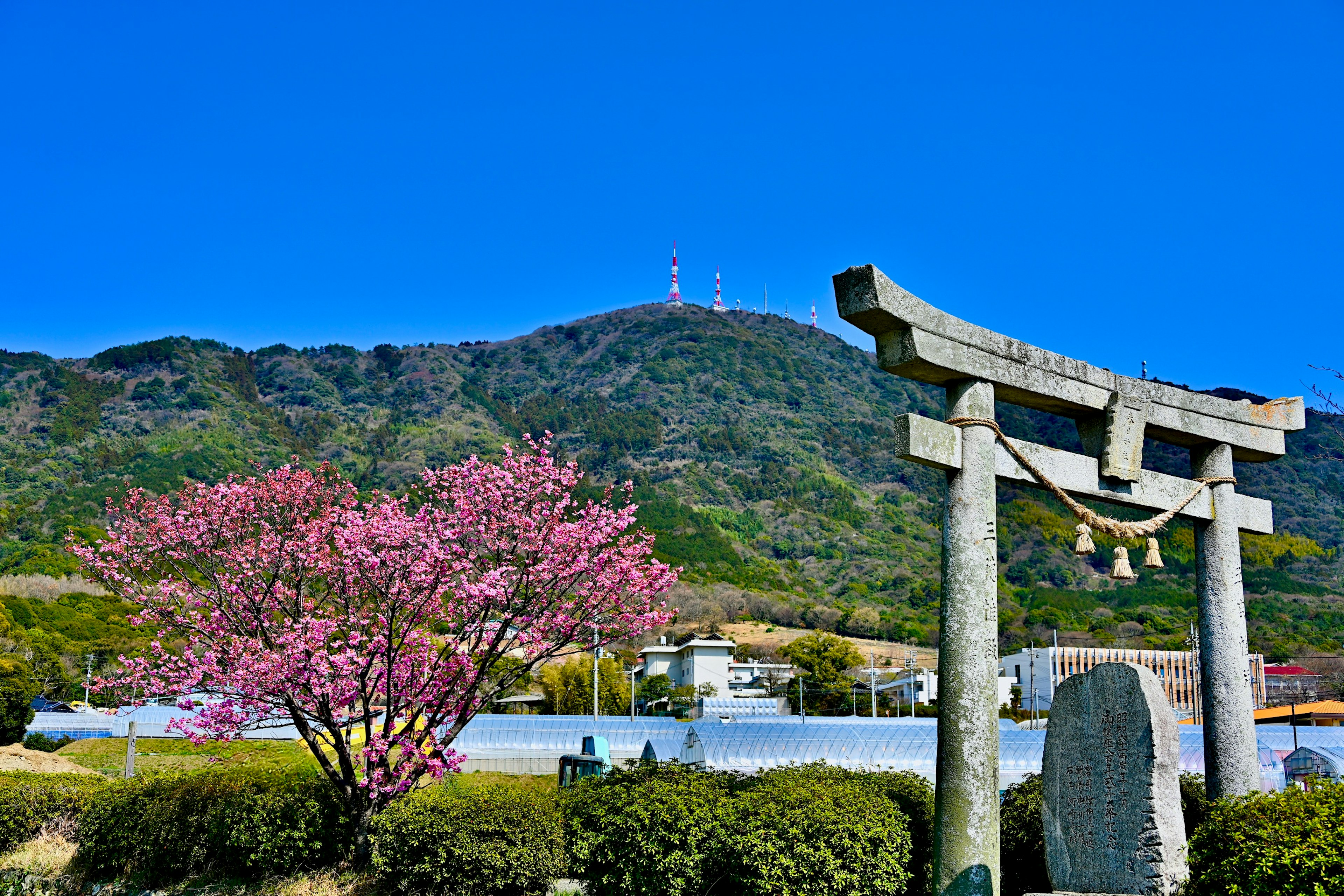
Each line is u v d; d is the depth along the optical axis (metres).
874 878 11.30
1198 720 42.78
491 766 36.66
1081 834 9.37
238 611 16.39
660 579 17.16
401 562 15.85
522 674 16.64
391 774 15.38
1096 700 9.45
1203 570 12.79
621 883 12.22
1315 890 7.68
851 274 9.87
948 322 10.27
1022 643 69.88
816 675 69.75
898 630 95.44
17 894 14.84
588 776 15.63
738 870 11.52
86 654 54.16
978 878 9.24
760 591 114.69
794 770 14.73
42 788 18.00
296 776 16.41
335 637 17.00
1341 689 50.28
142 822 15.54
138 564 16.50
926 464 10.03
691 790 12.82
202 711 16.16
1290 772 25.05
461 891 13.23
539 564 16.33
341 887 14.23
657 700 68.94
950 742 9.60
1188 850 9.38
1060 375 11.26
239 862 15.19
